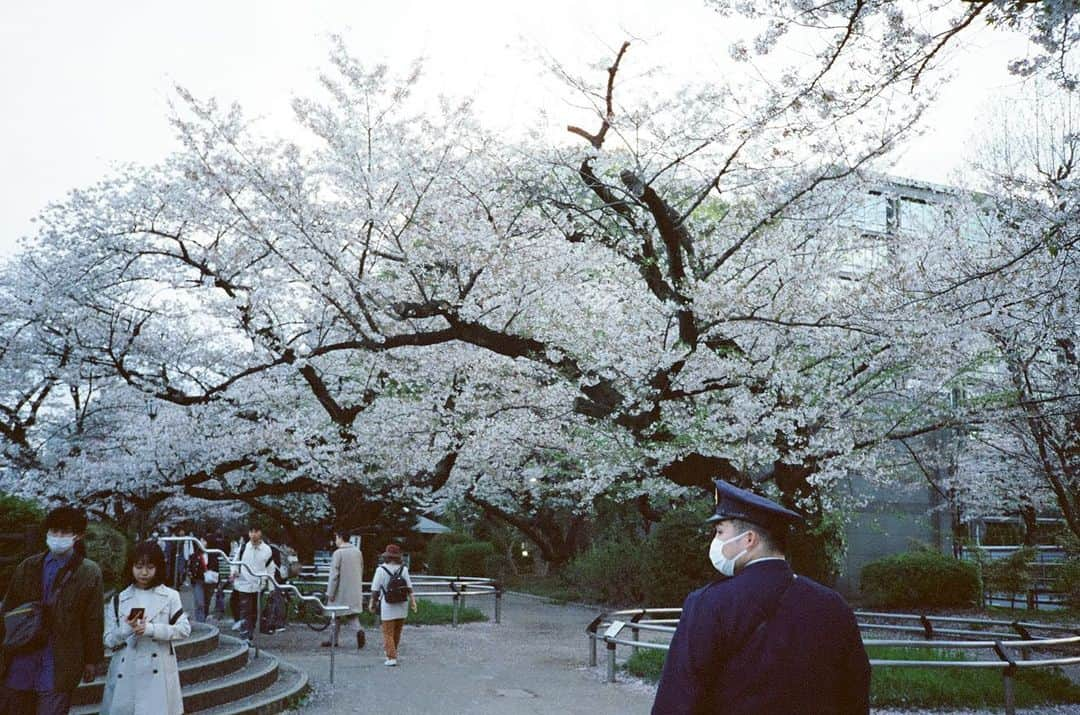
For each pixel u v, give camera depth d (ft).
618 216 49.29
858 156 43.86
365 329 52.54
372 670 39.29
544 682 36.55
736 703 9.00
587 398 49.08
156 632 19.27
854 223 57.00
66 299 59.21
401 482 66.64
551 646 49.29
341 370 67.82
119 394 71.72
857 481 82.48
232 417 63.62
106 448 72.28
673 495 69.00
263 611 51.88
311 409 69.87
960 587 67.51
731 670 9.13
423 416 60.13
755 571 9.67
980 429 68.08
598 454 57.21
